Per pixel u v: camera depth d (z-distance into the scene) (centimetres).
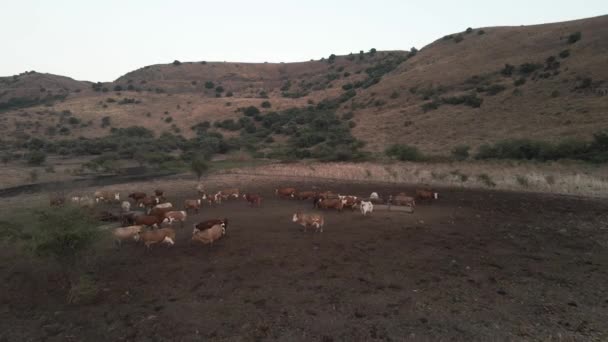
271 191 2639
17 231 1350
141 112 10856
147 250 1261
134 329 746
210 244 1303
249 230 1502
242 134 8900
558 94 5775
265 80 18050
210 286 949
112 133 8838
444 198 2225
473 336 698
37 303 880
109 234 1279
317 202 2009
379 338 696
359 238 1365
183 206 2119
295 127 8419
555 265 1068
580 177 2600
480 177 2803
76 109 10600
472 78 8188
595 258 1125
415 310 803
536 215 1725
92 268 1086
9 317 813
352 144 6038
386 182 3011
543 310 797
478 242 1306
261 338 700
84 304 865
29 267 1111
